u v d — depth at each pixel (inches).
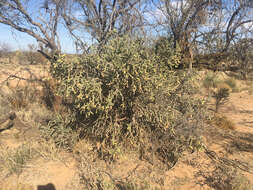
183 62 154.6
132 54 98.4
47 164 111.3
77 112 128.3
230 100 286.5
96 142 127.1
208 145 139.3
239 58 160.1
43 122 161.0
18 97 207.3
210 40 153.8
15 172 102.6
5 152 116.9
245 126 183.2
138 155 120.3
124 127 118.2
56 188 93.4
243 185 93.3
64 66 102.5
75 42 132.9
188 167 113.0
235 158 123.1
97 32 161.2
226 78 381.4
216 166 113.9
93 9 164.6
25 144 127.0
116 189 92.5
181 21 150.7
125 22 159.3
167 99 113.7
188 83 121.6
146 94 105.3
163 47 131.7
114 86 99.0
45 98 204.5
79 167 109.5
